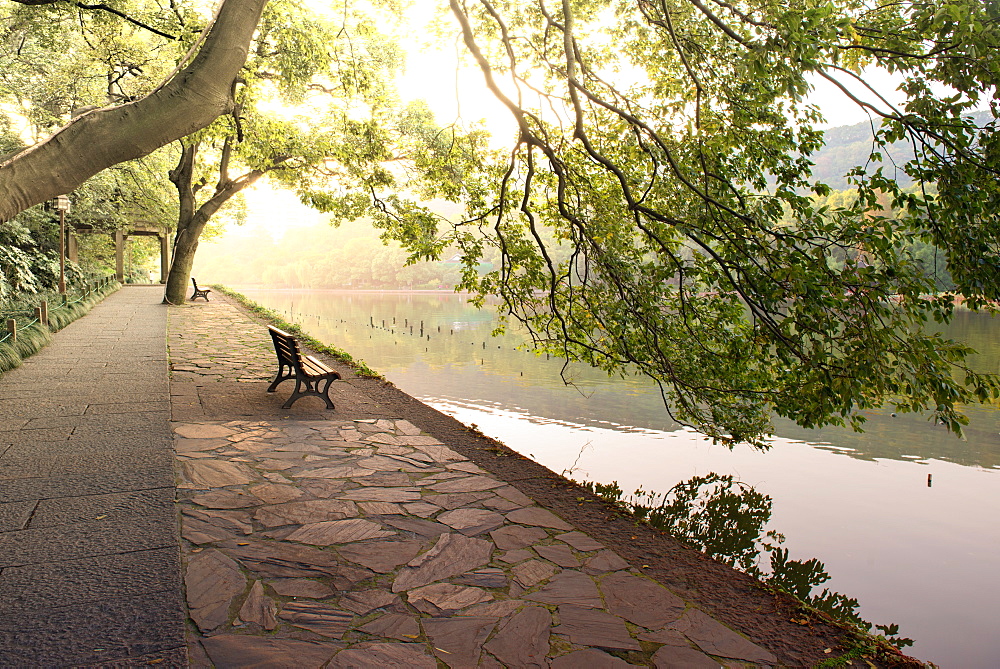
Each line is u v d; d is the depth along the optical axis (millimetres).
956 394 3775
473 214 6738
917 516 6727
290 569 3242
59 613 2693
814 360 4336
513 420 11930
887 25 4656
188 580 3061
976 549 5816
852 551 5625
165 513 3865
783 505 6945
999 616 4438
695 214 4867
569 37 5254
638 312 5715
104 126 5426
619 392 15336
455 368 19812
